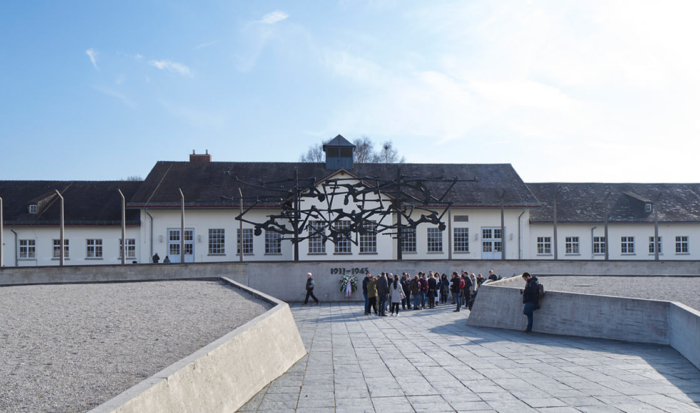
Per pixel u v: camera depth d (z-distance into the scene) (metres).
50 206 38.06
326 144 41.66
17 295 15.09
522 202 38.94
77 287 17.44
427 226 38.38
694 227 40.78
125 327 9.49
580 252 39.88
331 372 9.14
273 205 36.69
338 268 26.42
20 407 4.94
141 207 36.03
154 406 4.96
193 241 36.88
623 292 15.94
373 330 15.27
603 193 43.84
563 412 6.57
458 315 20.00
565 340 12.91
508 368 9.38
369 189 23.64
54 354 7.24
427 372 9.09
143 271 25.11
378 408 6.84
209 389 6.21
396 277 20.03
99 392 5.45
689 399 7.13
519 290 15.39
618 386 7.89
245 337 7.79
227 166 42.22
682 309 10.45
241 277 25.81
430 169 43.72
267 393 7.65
